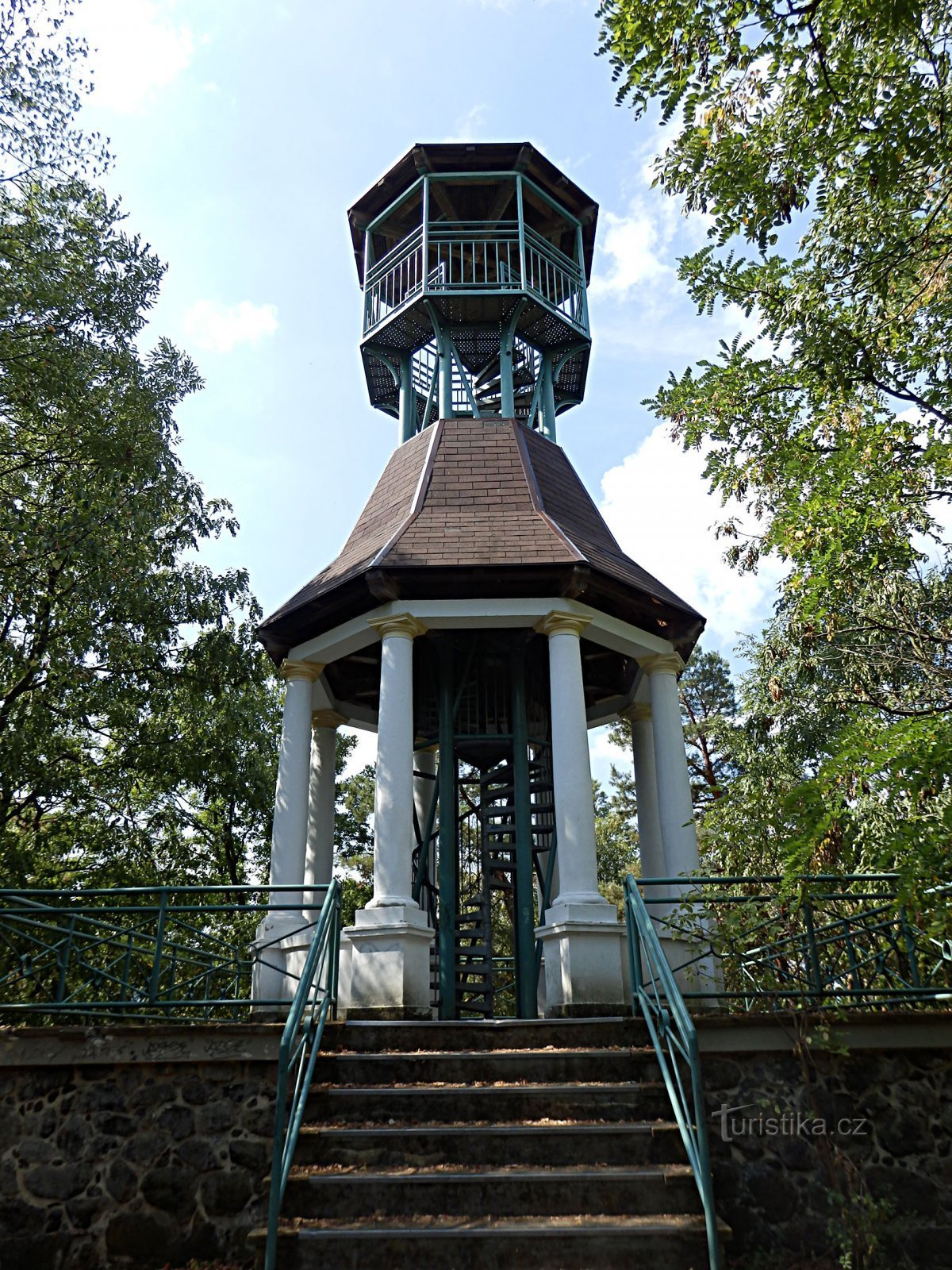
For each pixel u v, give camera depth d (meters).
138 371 15.77
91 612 15.31
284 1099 5.42
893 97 6.98
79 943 13.53
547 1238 5.18
